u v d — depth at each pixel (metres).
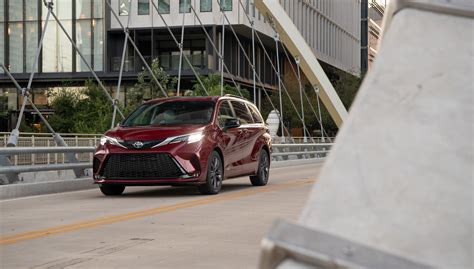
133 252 6.36
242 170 14.05
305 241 1.76
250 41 59.47
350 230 1.81
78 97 45.97
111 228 8.08
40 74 48.81
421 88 2.06
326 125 64.06
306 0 67.88
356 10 91.75
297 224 1.80
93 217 9.25
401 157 1.93
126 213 9.72
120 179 12.20
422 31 2.17
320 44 73.88
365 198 1.87
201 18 51.56
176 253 6.30
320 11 73.50
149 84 45.91
